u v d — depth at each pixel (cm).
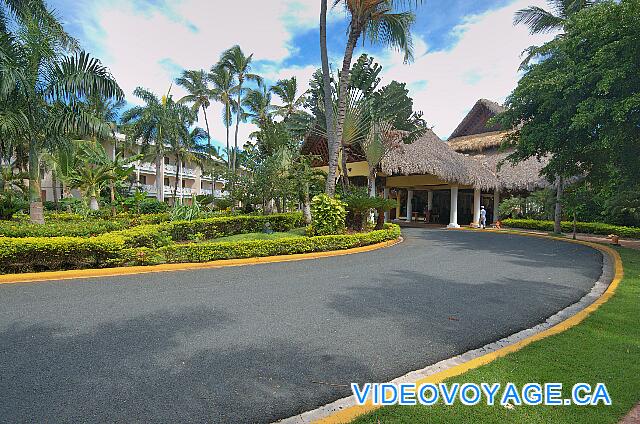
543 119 1254
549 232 1908
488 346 380
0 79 979
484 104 2770
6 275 633
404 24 1308
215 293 564
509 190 2203
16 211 1567
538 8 1647
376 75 1511
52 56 1097
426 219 2762
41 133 1148
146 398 272
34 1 1195
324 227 1139
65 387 286
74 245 700
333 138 1246
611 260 930
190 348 360
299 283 635
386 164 1655
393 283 638
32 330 404
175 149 3173
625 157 1138
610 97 1019
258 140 1761
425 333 406
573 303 539
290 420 251
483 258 933
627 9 921
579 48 1104
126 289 585
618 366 309
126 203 1983
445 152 2100
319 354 350
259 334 398
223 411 259
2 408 257
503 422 234
